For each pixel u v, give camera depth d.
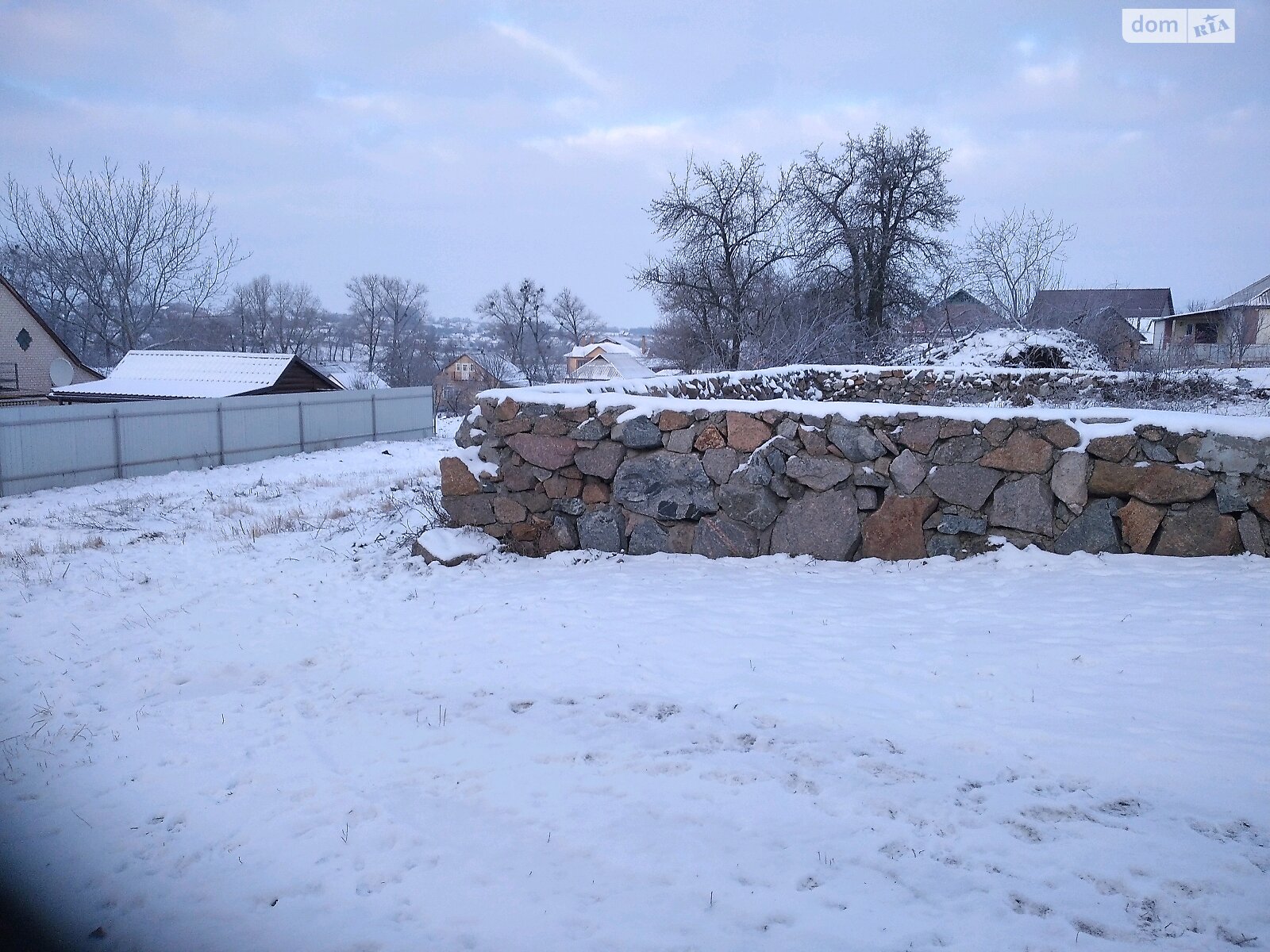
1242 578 5.19
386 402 30.59
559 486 7.81
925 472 6.48
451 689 4.76
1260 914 2.45
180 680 5.45
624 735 3.95
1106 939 2.41
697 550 7.25
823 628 5.16
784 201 27.88
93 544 11.17
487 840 3.20
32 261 43.53
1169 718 3.61
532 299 65.44
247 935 2.81
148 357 33.09
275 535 11.00
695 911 2.69
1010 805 3.12
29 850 3.48
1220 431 5.72
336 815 3.50
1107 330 22.62
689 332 30.39
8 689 5.57
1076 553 6.03
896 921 2.56
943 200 29.16
